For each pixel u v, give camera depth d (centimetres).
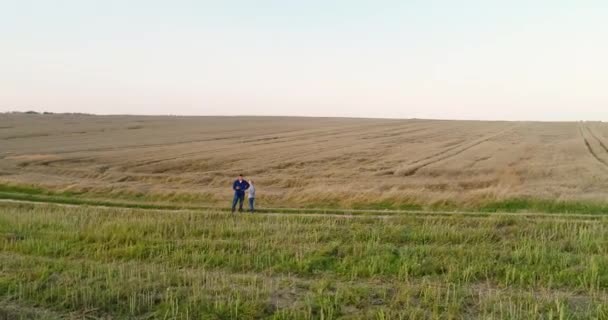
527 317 914
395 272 1198
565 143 5316
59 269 1214
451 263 1221
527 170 3350
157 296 1050
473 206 2156
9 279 1134
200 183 3200
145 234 1562
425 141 5853
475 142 5634
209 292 1066
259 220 1770
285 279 1159
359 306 999
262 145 5544
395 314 948
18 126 8450
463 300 1009
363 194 2411
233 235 1553
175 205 2381
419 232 1523
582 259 1235
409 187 2744
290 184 3070
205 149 5156
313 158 4309
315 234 1508
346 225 1662
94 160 4281
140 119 11075
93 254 1368
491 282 1127
